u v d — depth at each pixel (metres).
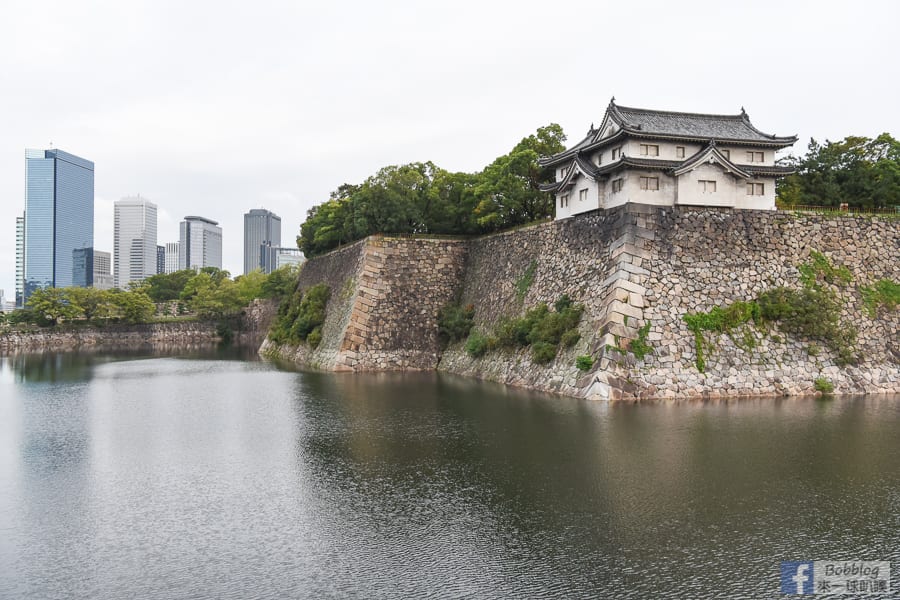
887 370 46.03
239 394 52.12
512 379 52.28
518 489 25.33
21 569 19.70
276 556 20.14
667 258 46.31
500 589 17.77
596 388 41.97
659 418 36.22
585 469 27.42
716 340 44.56
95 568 19.69
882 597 17.03
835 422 35.06
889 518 21.95
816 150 62.88
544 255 56.94
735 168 47.94
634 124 49.62
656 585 17.81
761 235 48.72
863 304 48.41
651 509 22.97
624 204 46.81
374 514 23.25
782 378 44.09
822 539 20.45
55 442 35.41
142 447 33.94
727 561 19.09
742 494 24.23
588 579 18.20
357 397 48.06
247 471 29.03
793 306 45.78
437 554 19.94
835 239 50.19
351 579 18.56
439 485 26.14
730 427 33.97
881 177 59.50
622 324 43.62
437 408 42.19
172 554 20.50
